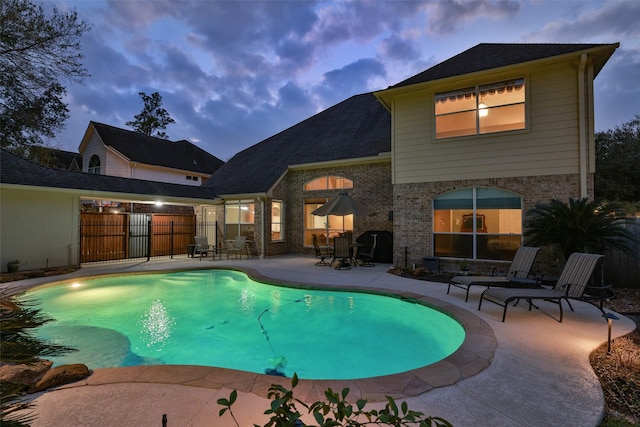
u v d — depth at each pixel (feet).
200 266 38.78
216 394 10.03
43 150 59.16
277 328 21.08
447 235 33.06
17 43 36.19
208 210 56.70
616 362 12.11
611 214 23.53
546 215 24.77
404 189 35.09
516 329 15.84
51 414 8.98
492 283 21.71
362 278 30.07
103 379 11.04
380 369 15.42
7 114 49.93
